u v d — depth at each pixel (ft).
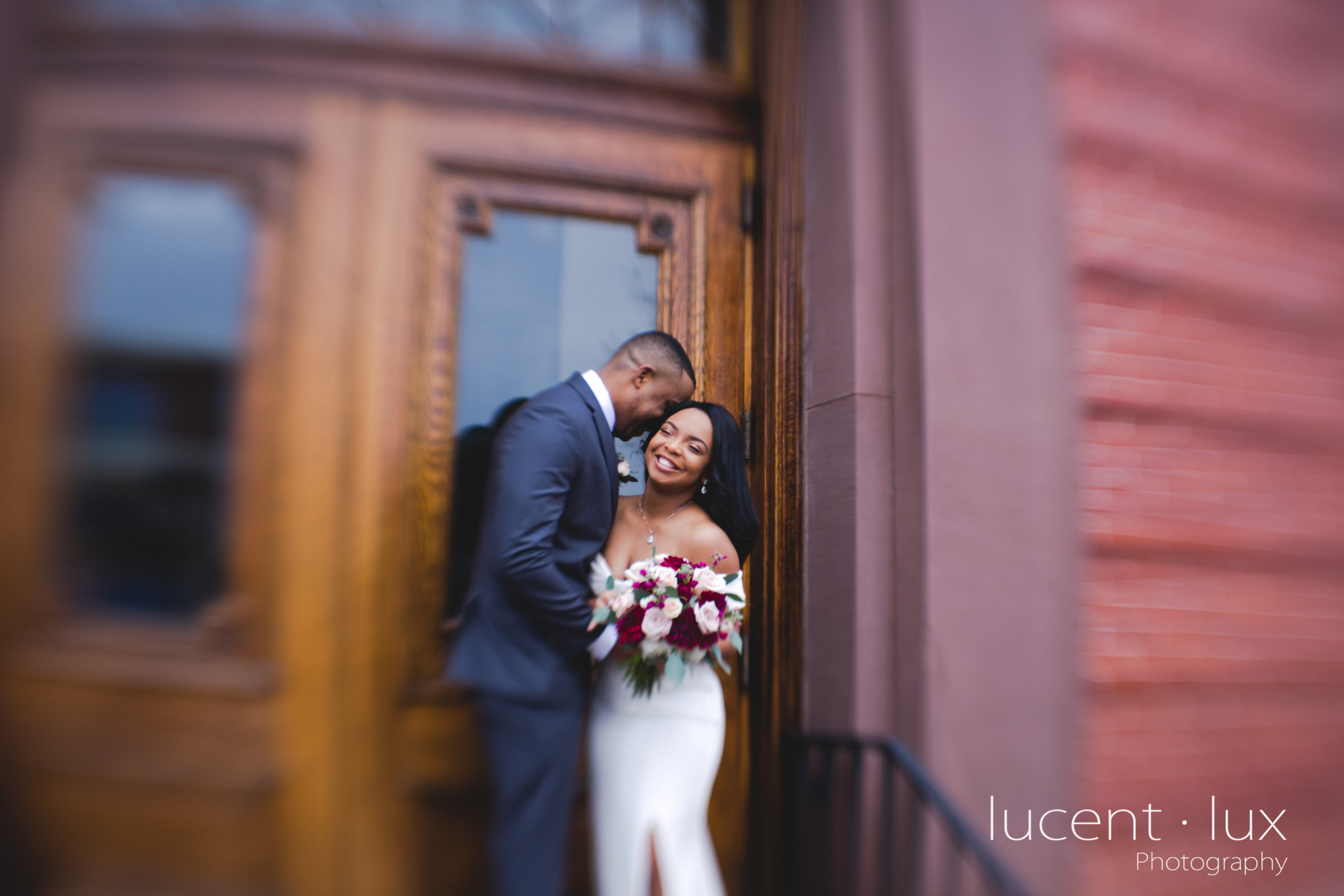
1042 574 6.01
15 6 5.32
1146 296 7.52
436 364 5.97
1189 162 7.93
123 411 5.44
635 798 4.89
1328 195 8.64
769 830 6.02
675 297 6.57
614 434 5.63
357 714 5.54
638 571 4.95
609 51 6.73
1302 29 8.79
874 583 5.86
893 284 6.26
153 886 5.18
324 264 5.81
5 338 5.24
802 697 6.09
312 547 5.58
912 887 5.46
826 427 6.30
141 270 5.55
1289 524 7.85
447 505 5.88
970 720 5.64
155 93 5.71
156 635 5.35
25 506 5.23
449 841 5.61
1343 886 7.17
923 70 6.37
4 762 5.09
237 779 5.24
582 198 6.47
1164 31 7.97
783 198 6.62
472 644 5.00
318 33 6.01
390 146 6.06
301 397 5.66
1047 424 6.25
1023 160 6.61
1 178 5.25
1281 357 8.12
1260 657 7.46
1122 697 6.82
